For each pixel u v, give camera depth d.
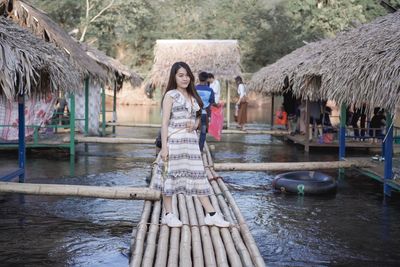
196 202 6.59
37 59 6.69
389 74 6.36
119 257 5.28
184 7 37.69
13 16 9.80
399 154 11.59
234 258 4.71
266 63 35.72
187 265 4.51
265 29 35.66
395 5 25.94
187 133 5.50
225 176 9.60
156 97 35.72
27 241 5.70
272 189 8.50
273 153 12.79
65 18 34.03
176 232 5.42
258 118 25.59
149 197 6.70
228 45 19.48
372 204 7.57
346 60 7.86
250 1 37.09
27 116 11.30
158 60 19.42
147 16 36.31
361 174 9.95
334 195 8.16
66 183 8.64
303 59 11.16
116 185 8.56
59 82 7.25
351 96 7.34
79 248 5.52
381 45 7.09
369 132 13.48
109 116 25.61
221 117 13.88
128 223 6.43
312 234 6.12
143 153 12.45
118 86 17.92
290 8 32.34
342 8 30.44
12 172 7.85
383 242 5.84
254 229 6.29
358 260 5.29
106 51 36.81
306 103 12.85
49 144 11.27
